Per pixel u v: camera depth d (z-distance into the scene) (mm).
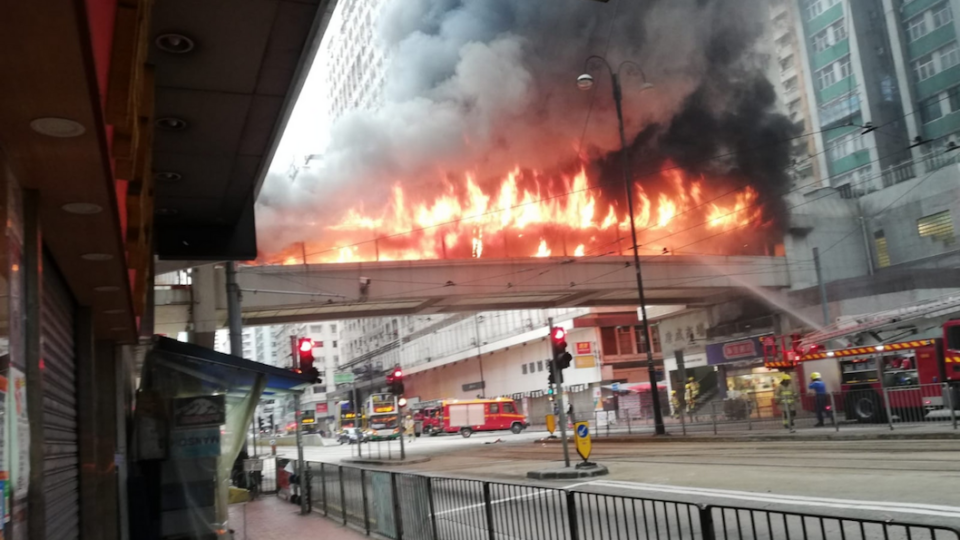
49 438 5102
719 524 8914
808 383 24891
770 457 16000
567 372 53344
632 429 34875
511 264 34000
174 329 30219
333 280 30781
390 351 90500
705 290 39344
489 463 23062
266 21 7504
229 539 10148
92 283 6305
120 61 4031
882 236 40906
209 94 8891
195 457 9852
